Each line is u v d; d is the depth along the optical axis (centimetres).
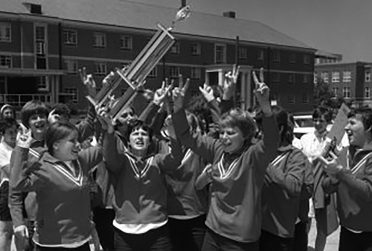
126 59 4978
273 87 6412
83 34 4653
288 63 6638
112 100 423
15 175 357
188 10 406
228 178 365
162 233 413
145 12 5606
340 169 353
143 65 412
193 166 449
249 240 361
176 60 5359
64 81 4488
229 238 364
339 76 10212
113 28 4844
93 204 458
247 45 6097
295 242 430
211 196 384
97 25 4709
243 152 369
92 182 442
